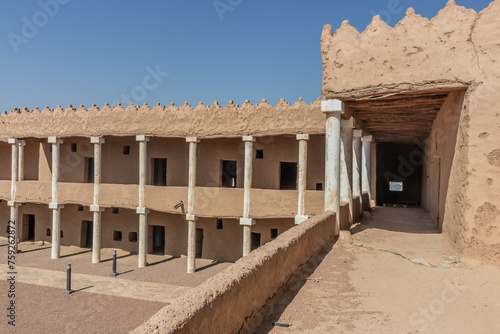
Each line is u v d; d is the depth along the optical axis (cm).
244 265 534
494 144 875
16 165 2623
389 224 1510
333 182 1136
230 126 2020
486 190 878
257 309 554
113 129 2270
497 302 653
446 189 1171
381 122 1714
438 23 966
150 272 2108
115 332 1259
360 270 833
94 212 2320
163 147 2436
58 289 1772
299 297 659
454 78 935
